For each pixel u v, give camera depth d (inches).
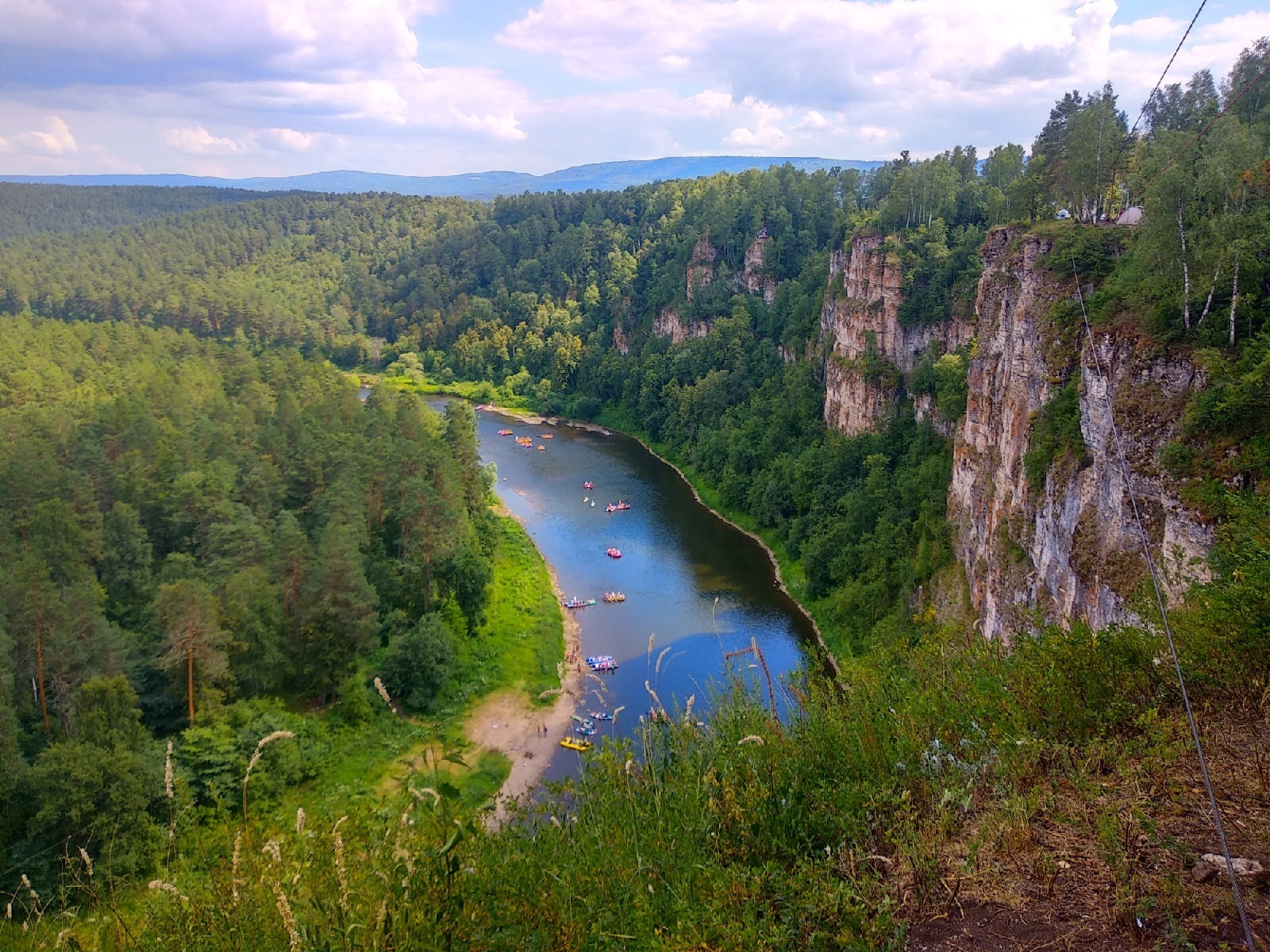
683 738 489.7
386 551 2440.9
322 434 2864.2
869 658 748.0
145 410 3120.1
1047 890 319.6
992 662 569.3
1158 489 1093.8
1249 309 1103.6
